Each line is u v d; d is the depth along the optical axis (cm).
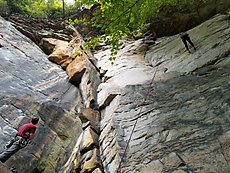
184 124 550
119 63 1266
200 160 429
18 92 851
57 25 1966
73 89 1067
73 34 1800
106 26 636
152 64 1276
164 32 1730
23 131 588
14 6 2142
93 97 902
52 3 2372
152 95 752
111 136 601
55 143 709
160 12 1680
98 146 613
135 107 707
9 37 1351
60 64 1305
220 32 1187
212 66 906
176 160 446
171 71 1002
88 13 2111
